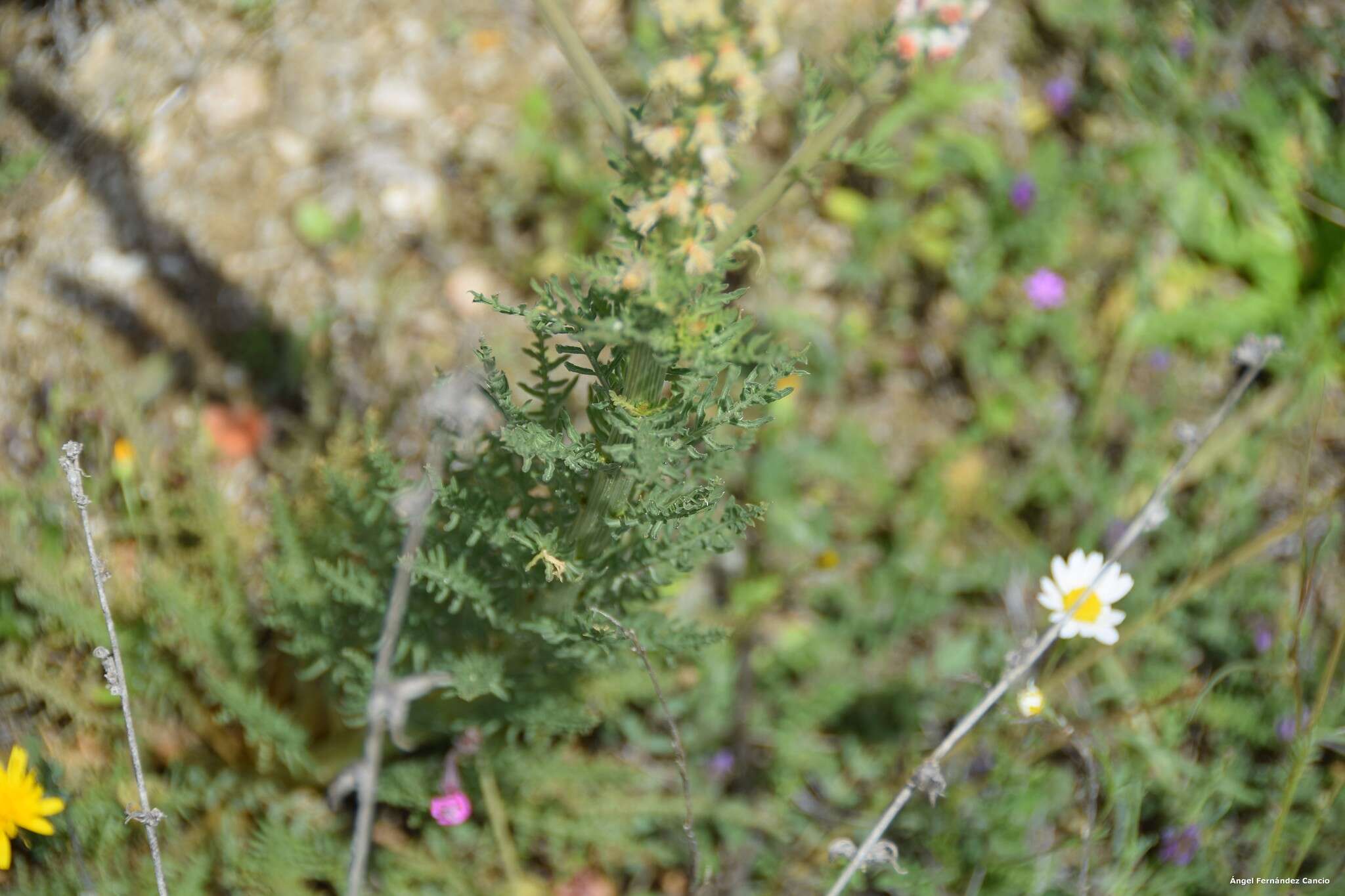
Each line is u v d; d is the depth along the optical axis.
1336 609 0.91
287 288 0.92
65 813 0.82
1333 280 0.97
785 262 0.96
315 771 0.83
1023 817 0.86
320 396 0.89
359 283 0.92
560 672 0.81
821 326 0.95
